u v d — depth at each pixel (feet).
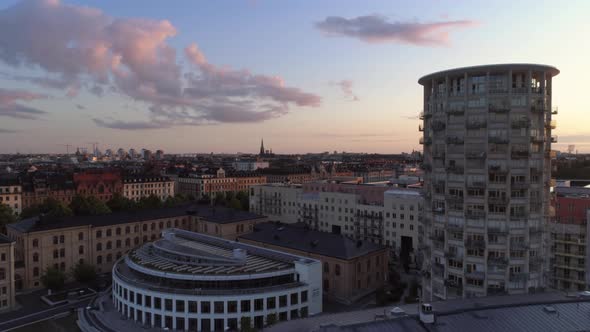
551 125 284.82
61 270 431.02
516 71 273.33
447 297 291.79
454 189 288.10
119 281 343.46
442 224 296.10
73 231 442.09
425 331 175.11
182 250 379.35
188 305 306.35
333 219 587.27
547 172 290.76
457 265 287.28
